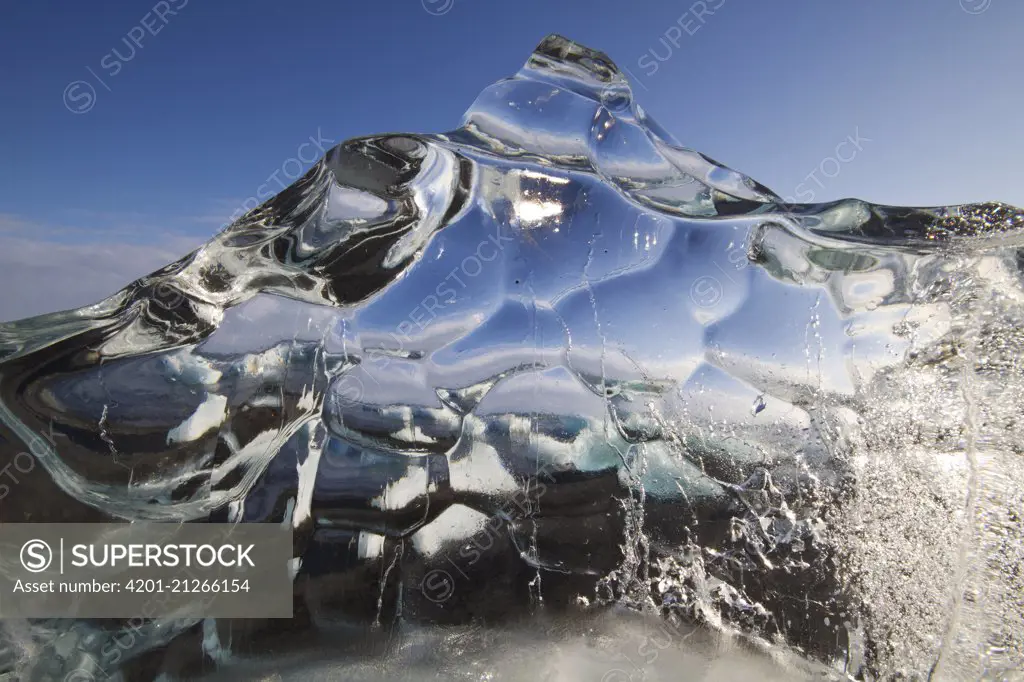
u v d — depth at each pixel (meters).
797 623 1.49
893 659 1.41
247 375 1.69
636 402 1.75
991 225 1.85
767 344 1.76
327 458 1.65
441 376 1.76
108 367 1.66
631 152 2.22
